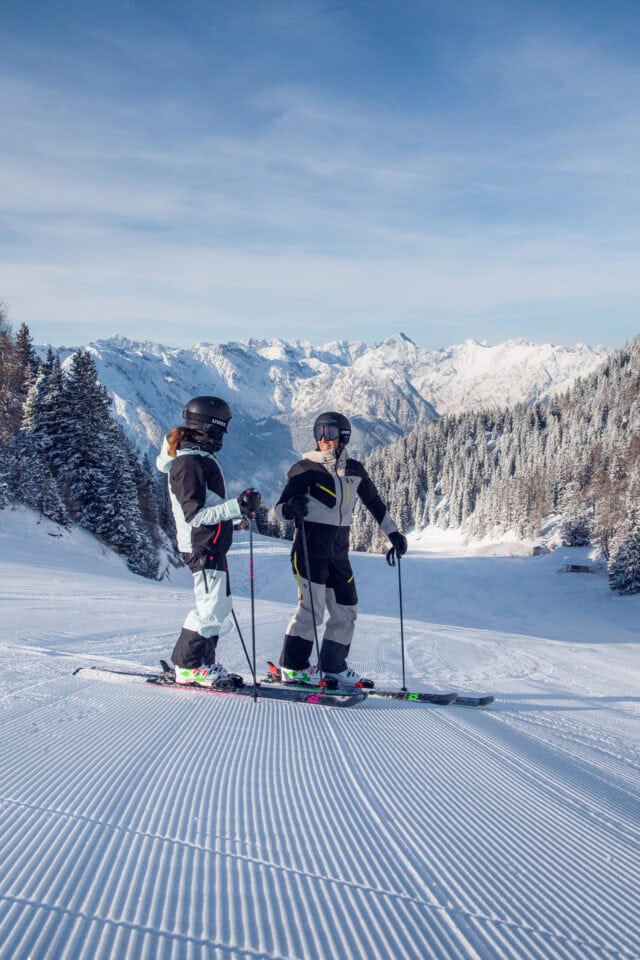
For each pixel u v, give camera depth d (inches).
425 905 62.2
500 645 400.5
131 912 55.9
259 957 51.3
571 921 62.5
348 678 166.9
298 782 92.9
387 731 127.3
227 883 62.4
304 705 141.1
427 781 100.1
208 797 84.1
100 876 61.9
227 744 108.2
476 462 5251.0
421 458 5880.9
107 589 526.6
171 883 61.5
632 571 1818.4
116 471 1371.8
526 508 3784.5
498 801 95.0
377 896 62.8
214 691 145.0
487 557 2967.5
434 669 265.1
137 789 85.2
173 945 51.8
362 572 2311.8
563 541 2942.9
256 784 90.4
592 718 183.8
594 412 5201.8
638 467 2470.5
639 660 411.5
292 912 58.2
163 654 210.4
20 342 1782.7
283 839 73.4
